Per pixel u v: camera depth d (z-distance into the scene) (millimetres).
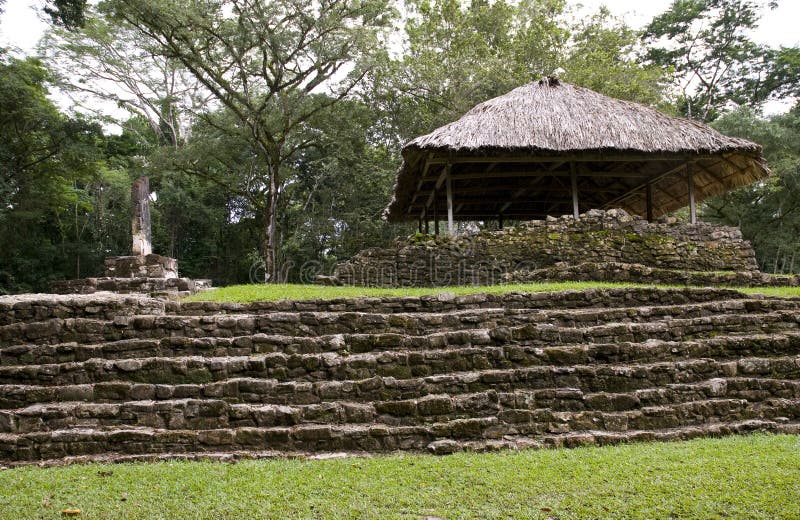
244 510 4684
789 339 7348
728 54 33781
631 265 11391
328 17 21828
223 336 7551
